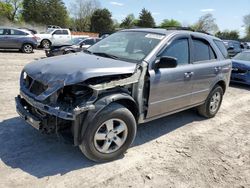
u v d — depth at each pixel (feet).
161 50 14.69
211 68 18.37
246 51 38.93
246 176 13.04
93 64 12.74
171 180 12.09
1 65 38.50
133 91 13.33
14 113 17.93
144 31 16.49
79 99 11.64
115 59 14.28
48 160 12.67
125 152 14.02
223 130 18.54
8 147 13.50
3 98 21.21
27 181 11.06
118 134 13.00
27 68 13.65
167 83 14.80
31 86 12.73
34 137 14.69
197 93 17.71
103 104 11.86
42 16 212.43
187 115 20.74
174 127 18.17
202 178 12.49
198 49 17.76
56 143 14.21
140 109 13.85
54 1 214.28
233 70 34.83
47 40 72.23
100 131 12.36
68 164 12.50
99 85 11.76
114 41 16.48
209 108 19.92
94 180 11.53
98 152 12.42
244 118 21.65
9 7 210.18
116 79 12.60
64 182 11.21
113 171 12.30
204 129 18.37
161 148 14.98
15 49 60.03
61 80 11.46
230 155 14.97
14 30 57.98
